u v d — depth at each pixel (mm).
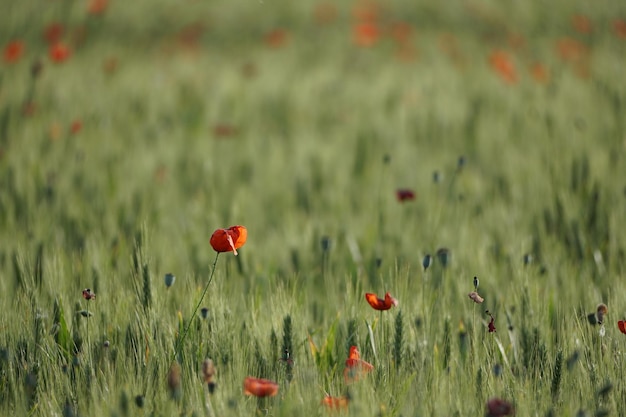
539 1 33656
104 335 7211
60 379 6586
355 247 10422
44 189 12016
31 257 9109
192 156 15031
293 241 10641
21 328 7172
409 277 9352
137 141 15539
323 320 8406
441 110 18203
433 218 11312
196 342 6941
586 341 7043
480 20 32219
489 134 16250
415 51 26266
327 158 15102
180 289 8625
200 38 29125
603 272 9531
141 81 19828
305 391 6156
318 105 19703
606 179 11781
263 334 7219
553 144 13969
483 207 11992
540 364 7031
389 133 16891
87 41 24375
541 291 8500
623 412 6320
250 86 20844
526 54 25453
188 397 6211
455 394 6246
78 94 17250
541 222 10953
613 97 17375
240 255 9602
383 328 7180
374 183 13703
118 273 8867
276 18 32375
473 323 7348
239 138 16953
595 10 32562
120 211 11625
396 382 6500
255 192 13430
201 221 11477
